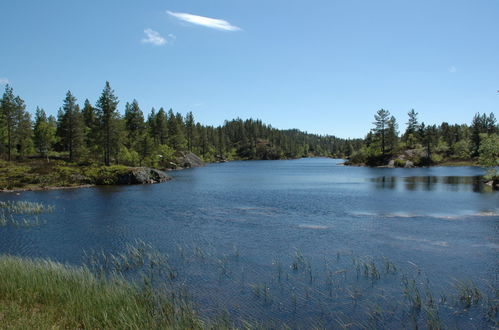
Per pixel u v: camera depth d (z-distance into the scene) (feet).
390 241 74.95
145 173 218.59
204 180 238.48
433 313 42.11
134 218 102.47
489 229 84.74
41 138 287.07
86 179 202.59
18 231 86.02
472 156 411.75
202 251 68.90
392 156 396.16
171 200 140.05
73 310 36.42
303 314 42.55
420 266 59.06
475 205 119.34
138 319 35.63
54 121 428.56
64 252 68.80
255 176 276.00
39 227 90.58
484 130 435.12
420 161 387.34
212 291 49.26
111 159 306.96
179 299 45.73
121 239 78.54
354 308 44.14
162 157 389.39
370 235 80.38
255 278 54.34
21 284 41.91
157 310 40.01
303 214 107.55
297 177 261.03
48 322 32.53
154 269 58.44
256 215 106.83
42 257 65.31
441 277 54.03
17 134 270.67
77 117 275.39
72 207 122.31
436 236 78.59
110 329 33.06
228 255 66.18
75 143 281.33
